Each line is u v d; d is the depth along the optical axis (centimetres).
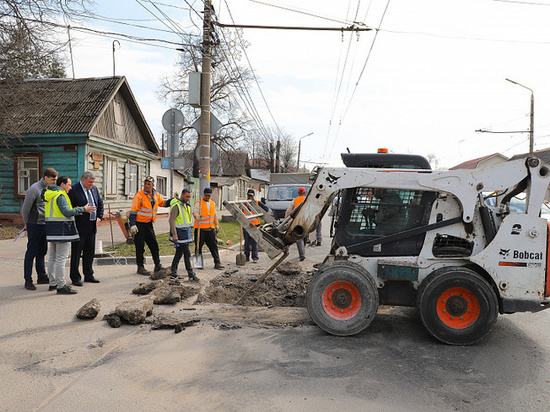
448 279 476
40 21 1131
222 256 1131
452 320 482
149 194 818
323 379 383
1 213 1692
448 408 334
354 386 369
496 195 559
